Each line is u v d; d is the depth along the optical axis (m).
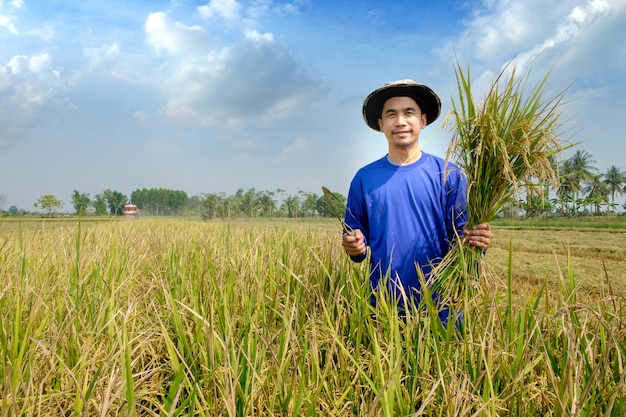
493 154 2.09
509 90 2.10
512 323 1.75
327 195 2.49
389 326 1.90
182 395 1.74
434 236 2.42
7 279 2.60
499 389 1.67
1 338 1.80
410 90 2.50
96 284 2.45
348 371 1.79
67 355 1.78
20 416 1.40
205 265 2.78
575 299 2.07
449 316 2.00
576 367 1.38
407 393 1.55
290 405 1.55
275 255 3.13
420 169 2.48
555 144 1.98
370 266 2.52
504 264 9.01
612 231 23.19
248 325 1.97
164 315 2.29
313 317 2.11
